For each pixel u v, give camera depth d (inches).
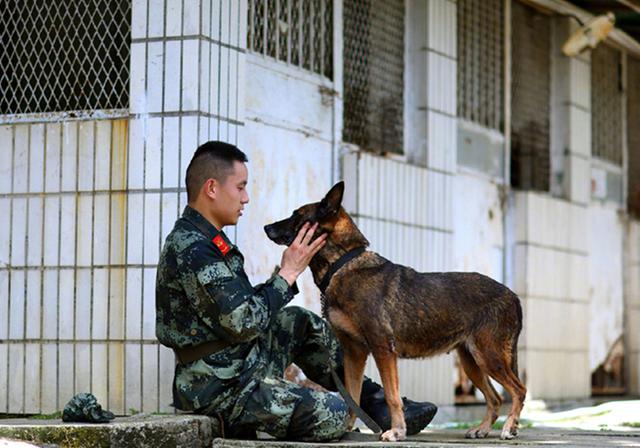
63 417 232.4
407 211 387.5
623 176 562.9
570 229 497.0
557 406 473.1
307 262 246.1
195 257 233.3
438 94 410.3
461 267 432.1
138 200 286.8
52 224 296.4
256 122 325.4
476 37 447.5
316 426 235.6
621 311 552.7
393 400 249.3
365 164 363.9
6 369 297.9
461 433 292.4
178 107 284.7
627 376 553.6
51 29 308.0
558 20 503.8
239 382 236.8
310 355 258.2
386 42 396.8
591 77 535.2
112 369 286.7
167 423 228.1
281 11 341.4
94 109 297.9
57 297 294.2
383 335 250.8
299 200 346.0
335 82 365.7
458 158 431.8
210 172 239.9
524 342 457.1
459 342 264.4
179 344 238.2
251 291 236.2
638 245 568.4
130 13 297.4
